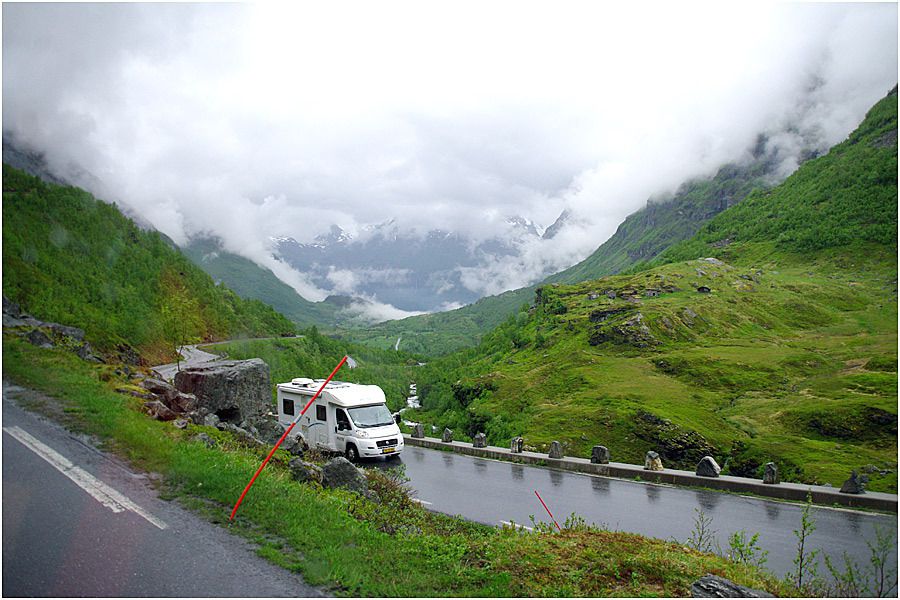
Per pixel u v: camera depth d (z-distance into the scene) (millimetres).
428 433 81812
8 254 14758
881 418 60438
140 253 29750
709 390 82438
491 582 7621
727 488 19688
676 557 9688
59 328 14633
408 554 8203
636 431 62938
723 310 126562
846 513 16531
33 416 9727
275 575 6562
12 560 6066
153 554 6574
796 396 74250
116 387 12484
